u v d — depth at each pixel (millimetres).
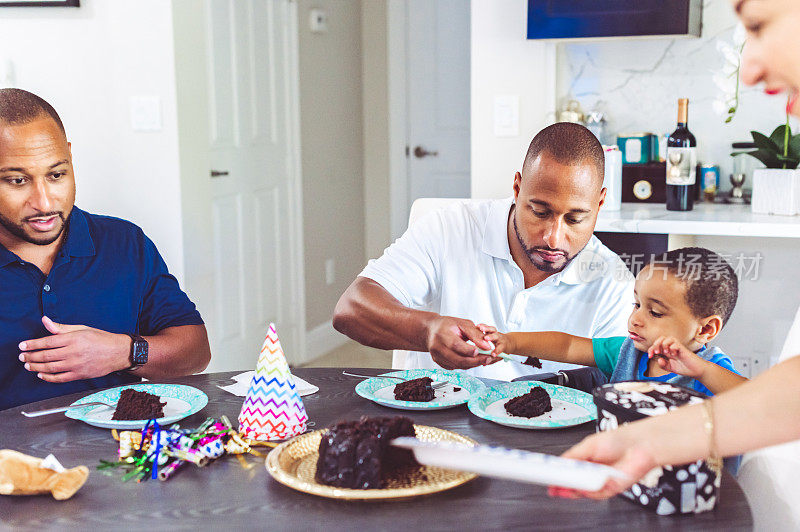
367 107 4930
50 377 1515
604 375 1665
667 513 1008
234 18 3580
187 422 1339
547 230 1594
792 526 1271
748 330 2832
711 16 2885
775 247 2754
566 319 1829
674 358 1391
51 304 1692
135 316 1818
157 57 2924
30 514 1030
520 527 980
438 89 4672
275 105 3973
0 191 1547
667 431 939
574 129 1581
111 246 1804
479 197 3113
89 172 3025
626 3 2711
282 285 4117
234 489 1094
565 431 1285
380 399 1401
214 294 3314
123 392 1345
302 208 4254
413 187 4812
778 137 2664
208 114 3209
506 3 2982
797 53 860
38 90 2988
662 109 2990
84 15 2939
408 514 1014
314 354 4441
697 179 2932
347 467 1061
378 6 4797
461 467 914
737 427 927
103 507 1046
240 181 3680
